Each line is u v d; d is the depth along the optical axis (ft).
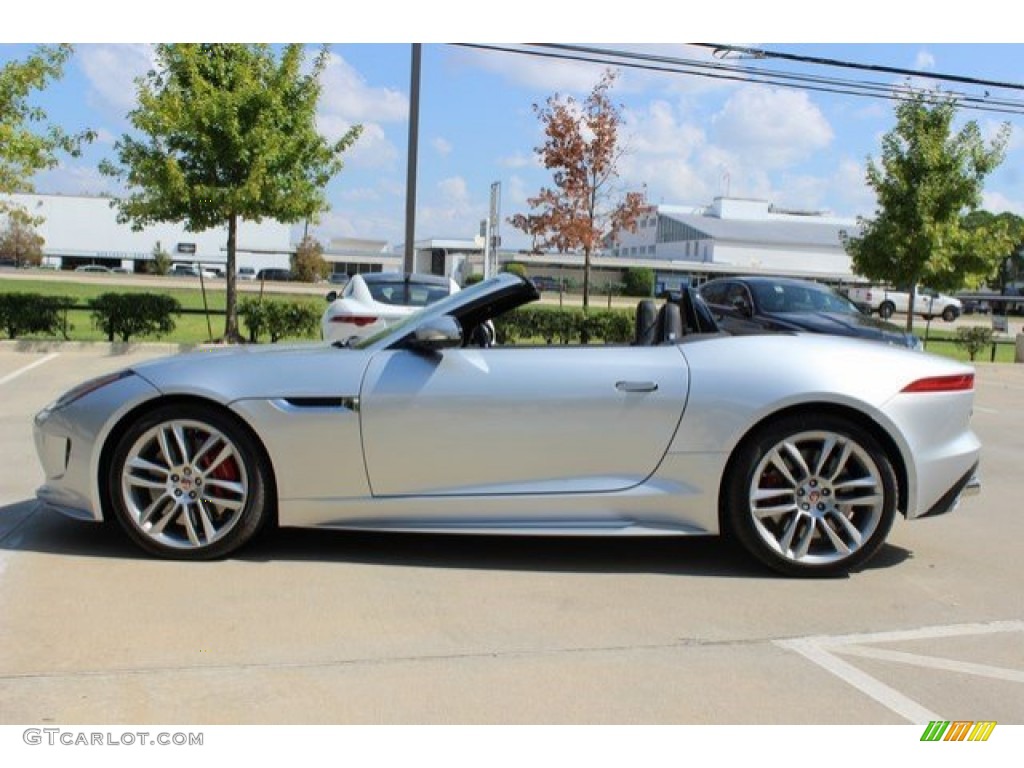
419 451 14.06
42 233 271.90
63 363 40.88
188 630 11.62
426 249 258.98
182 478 14.16
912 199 61.36
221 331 62.34
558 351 14.46
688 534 14.25
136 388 14.01
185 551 14.20
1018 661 11.41
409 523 14.25
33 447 23.17
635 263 231.50
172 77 49.75
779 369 14.11
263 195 50.26
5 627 11.55
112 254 276.62
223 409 14.06
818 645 11.76
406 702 9.89
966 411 14.80
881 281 66.08
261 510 14.21
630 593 13.52
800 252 264.11
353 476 14.12
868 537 14.20
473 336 16.06
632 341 16.35
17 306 46.14
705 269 235.61
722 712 9.86
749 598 13.43
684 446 14.07
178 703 9.74
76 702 9.71
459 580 13.89
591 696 10.14
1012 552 16.30
